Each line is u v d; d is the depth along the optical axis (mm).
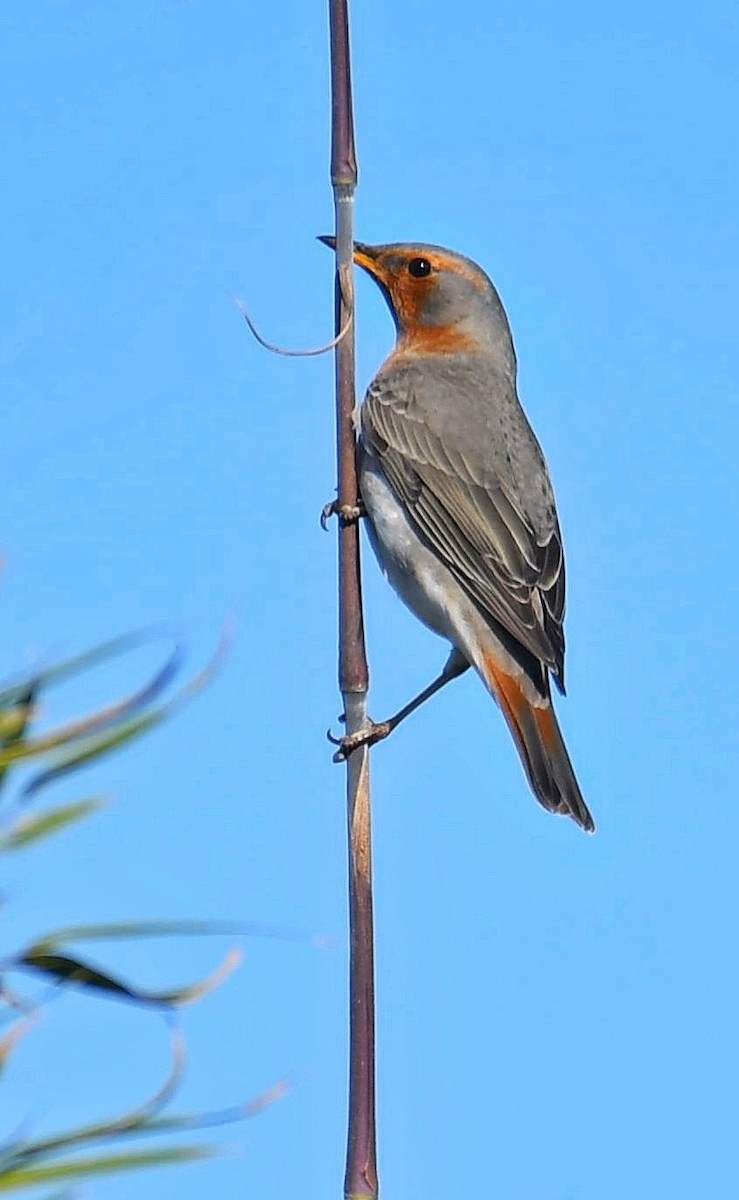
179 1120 3889
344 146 9508
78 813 3992
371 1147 7520
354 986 8008
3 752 3908
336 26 9438
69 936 3932
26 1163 3740
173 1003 4121
